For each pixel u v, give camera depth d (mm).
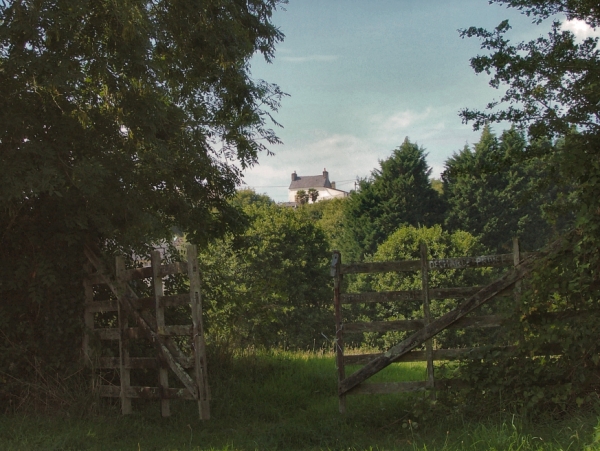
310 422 7828
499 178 36719
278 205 35031
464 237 29500
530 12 8180
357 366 12133
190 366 8133
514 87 8234
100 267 9078
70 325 9125
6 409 8305
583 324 6527
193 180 10758
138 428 7789
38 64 7625
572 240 6848
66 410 8297
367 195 42281
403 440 6711
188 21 10453
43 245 8945
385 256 29359
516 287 7520
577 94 7797
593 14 7926
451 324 7691
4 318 8633
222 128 11305
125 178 8758
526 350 6949
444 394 7484
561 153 7008
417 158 41594
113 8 8180
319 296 33406
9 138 7715
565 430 5395
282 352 14555
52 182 7641
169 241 10789
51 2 7844
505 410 6750
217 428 7883
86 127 8805
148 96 8906
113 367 8922
